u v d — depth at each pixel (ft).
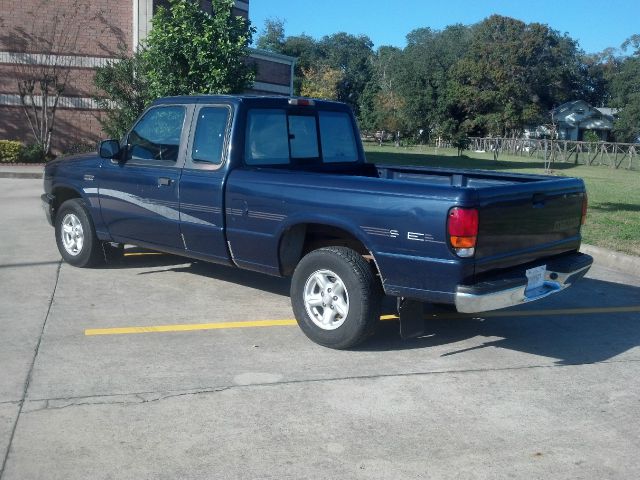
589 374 18.40
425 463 13.47
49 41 70.54
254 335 20.68
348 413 15.58
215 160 21.97
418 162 108.17
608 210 47.96
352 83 291.99
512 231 18.13
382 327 21.91
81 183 26.73
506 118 197.36
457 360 19.16
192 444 13.99
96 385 16.74
